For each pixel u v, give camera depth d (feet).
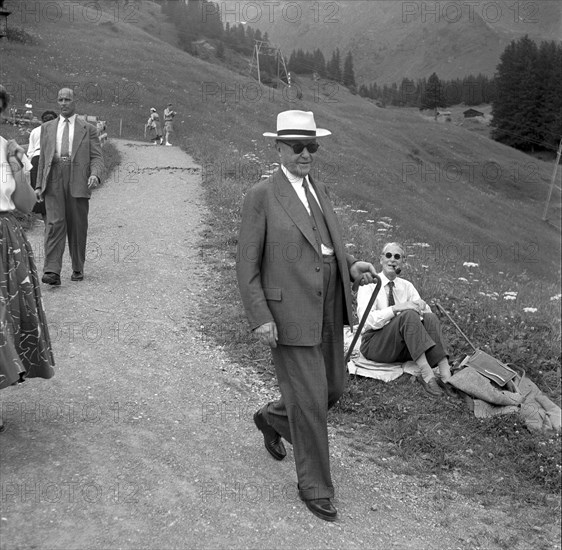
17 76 103.86
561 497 15.53
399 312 18.79
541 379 21.89
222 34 404.98
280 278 12.33
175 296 24.06
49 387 16.06
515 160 224.94
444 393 18.43
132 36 196.95
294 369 12.35
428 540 12.73
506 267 92.32
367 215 66.28
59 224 23.90
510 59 342.44
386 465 15.15
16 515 10.92
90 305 22.44
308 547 11.42
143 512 11.50
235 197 42.11
